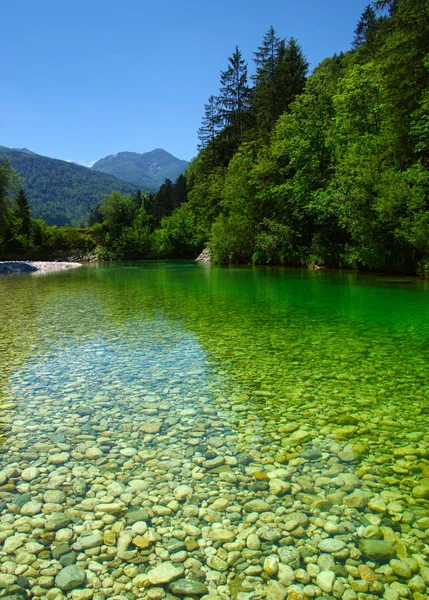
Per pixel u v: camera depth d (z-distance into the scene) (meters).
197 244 63.59
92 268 45.62
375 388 6.07
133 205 80.38
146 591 2.56
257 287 20.22
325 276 25.28
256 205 42.59
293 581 2.62
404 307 13.16
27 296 18.41
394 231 22.53
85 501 3.47
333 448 4.32
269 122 47.06
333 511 3.30
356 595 2.50
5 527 3.15
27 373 7.00
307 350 8.20
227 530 3.10
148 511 3.33
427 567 2.71
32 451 4.33
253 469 3.93
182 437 4.61
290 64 46.88
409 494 3.51
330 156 32.72
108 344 8.95
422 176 20.80
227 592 2.54
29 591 2.56
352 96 28.77
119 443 4.49
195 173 69.81
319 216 31.47
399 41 23.38
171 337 9.51
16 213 69.44
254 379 6.54
